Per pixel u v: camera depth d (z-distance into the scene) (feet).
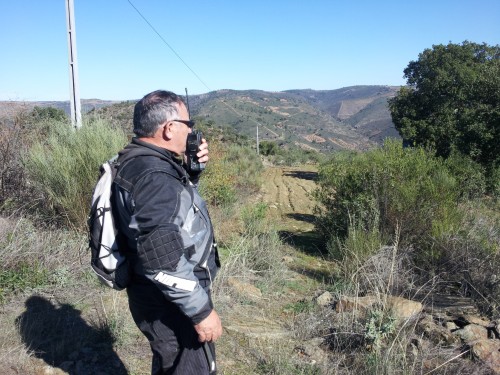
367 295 16.26
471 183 27.66
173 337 7.73
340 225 26.78
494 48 90.02
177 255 6.86
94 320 13.19
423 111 88.58
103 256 7.55
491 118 56.49
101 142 21.67
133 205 7.09
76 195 20.27
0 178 21.30
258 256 21.03
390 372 11.32
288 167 123.03
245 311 15.71
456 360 12.34
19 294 14.65
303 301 17.21
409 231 22.21
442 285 18.66
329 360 12.69
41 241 17.40
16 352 11.34
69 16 27.86
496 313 15.69
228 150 70.49
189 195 7.37
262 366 12.11
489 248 19.51
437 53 87.76
